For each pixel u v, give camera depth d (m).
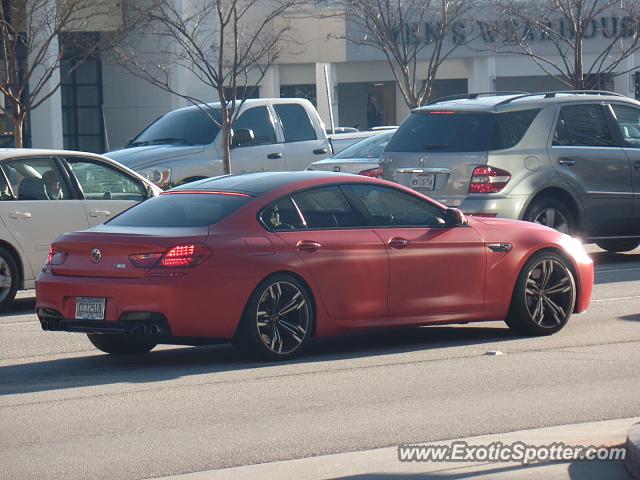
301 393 19.41
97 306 21.17
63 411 18.41
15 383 20.72
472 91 88.06
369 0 66.31
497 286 23.97
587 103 35.12
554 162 34.00
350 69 89.81
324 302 22.11
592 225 34.81
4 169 29.66
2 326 27.67
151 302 20.66
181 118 45.19
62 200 30.38
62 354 23.86
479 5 80.75
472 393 19.23
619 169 35.09
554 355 22.44
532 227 24.72
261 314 21.53
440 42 63.75
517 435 16.42
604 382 19.95
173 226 21.70
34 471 15.13
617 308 28.11
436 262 23.23
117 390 19.94
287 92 87.81
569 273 24.81
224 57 74.62
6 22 53.03
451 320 23.53
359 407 18.36
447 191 33.62
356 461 15.27
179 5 73.31
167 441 16.47
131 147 44.66
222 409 18.36
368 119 92.44
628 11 70.25
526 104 34.16
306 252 21.89
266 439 16.48
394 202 23.38
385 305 22.73
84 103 87.44
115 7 67.31
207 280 20.83
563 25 84.81
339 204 22.75
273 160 44.34
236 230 21.45
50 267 22.08
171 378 20.91
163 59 76.31
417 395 19.14
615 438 16.06
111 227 22.14
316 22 86.75
